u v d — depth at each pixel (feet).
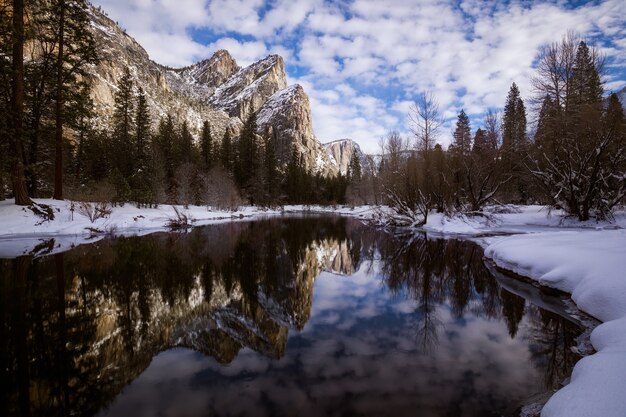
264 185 203.21
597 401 8.55
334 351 16.61
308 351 16.60
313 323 20.97
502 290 28.09
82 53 73.67
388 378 13.69
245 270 36.45
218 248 50.93
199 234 68.08
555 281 24.39
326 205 260.01
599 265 21.56
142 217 81.41
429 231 77.41
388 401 11.85
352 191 262.06
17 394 12.16
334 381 13.35
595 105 64.23
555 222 65.36
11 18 55.36
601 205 58.80
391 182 101.14
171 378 13.56
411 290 29.58
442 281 32.73
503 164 85.30
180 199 128.26
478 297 26.55
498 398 11.94
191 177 139.74
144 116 120.88
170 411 11.12
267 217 140.56
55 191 68.33
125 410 11.18
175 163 142.61
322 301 26.17
